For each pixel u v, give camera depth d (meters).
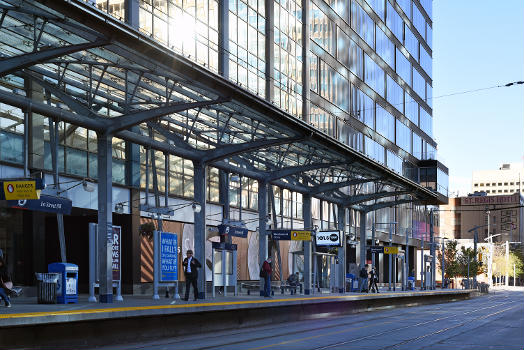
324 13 53.91
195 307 21.56
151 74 22.53
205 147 35.81
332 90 55.03
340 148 32.91
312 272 41.97
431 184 86.75
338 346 18.14
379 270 70.06
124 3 29.25
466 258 95.38
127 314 18.52
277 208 44.81
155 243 26.42
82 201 28.06
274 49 44.16
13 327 15.31
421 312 37.06
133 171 31.17
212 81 22.20
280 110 26.39
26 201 20.50
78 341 17.14
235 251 31.94
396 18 77.69
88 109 22.08
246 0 40.59
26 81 25.58
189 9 34.22
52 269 21.69
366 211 52.72
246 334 21.86
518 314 35.34
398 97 77.44
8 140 24.86
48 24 19.08
